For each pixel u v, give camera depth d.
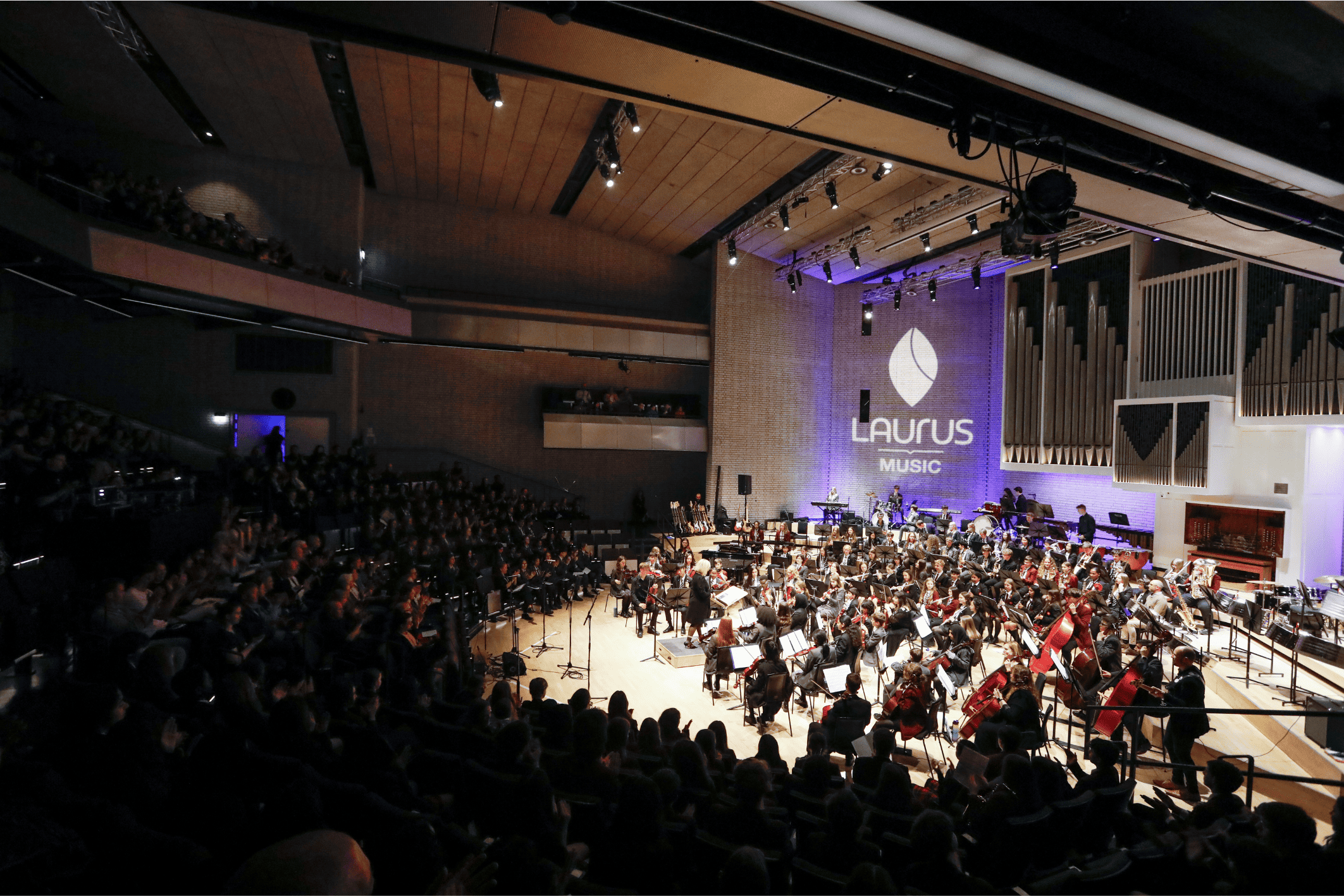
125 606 7.18
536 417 23.83
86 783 3.78
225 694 4.62
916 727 8.65
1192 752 8.62
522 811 3.77
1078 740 9.13
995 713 7.21
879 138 5.64
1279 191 5.93
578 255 23.91
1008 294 24.36
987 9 3.83
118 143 16.77
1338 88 4.46
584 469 24.53
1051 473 23.50
